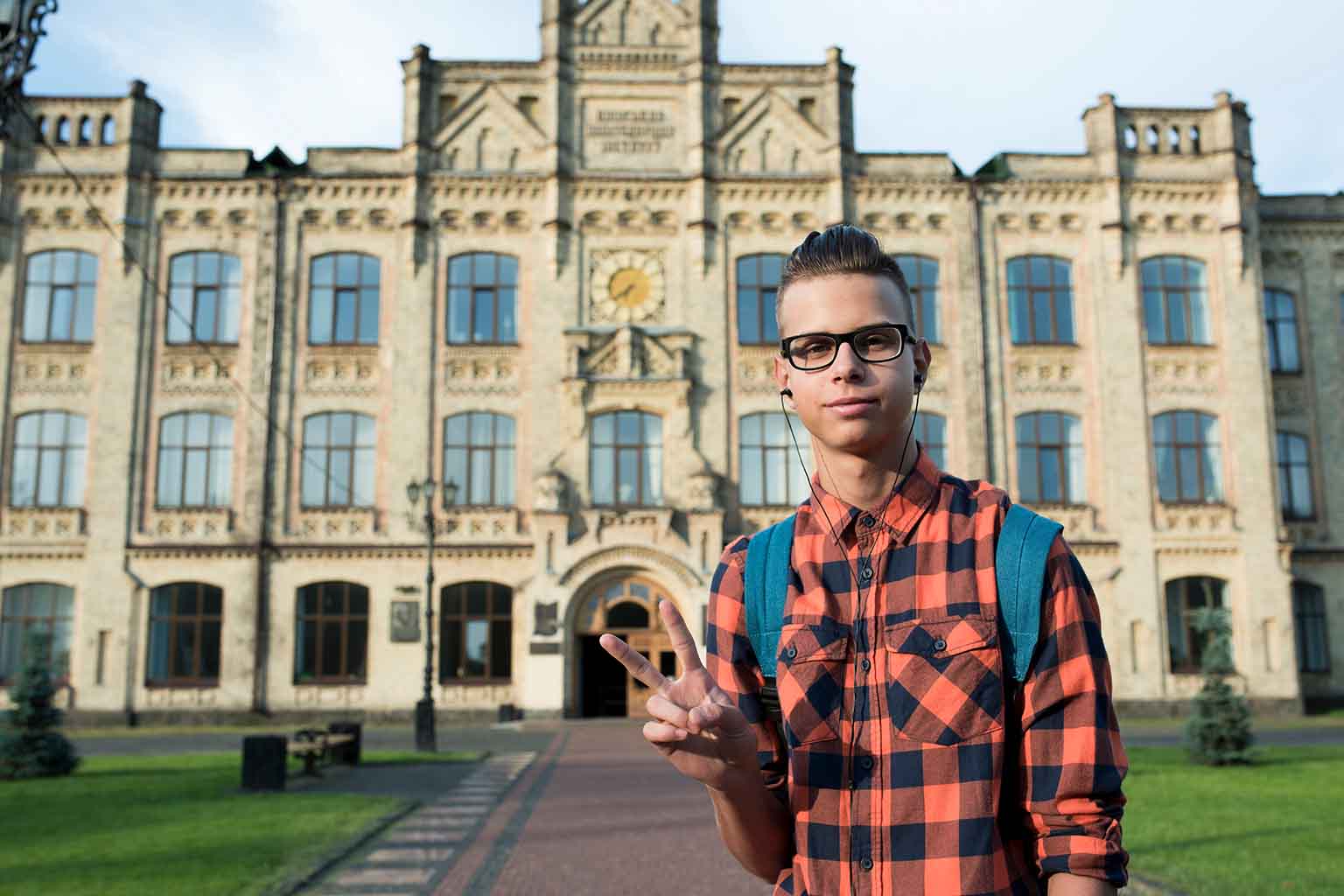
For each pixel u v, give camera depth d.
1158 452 34.00
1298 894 7.72
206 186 33.78
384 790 15.39
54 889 8.21
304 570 32.12
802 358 2.27
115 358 32.75
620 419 33.16
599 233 34.31
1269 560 33.22
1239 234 34.66
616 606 32.59
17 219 33.22
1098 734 2.03
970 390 33.91
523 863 10.02
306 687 31.48
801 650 2.22
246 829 11.37
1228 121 35.25
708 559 31.91
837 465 2.28
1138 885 8.16
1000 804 2.07
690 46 35.41
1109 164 35.00
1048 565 2.12
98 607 31.44
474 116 34.78
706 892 8.86
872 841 2.07
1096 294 34.66
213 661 31.56
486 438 33.16
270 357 33.00
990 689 2.09
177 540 32.03
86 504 32.16
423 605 32.03
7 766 16.78
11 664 31.36
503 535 32.50
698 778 2.14
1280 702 32.34
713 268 34.25
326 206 34.00
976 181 35.03
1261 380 34.12
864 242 2.28
